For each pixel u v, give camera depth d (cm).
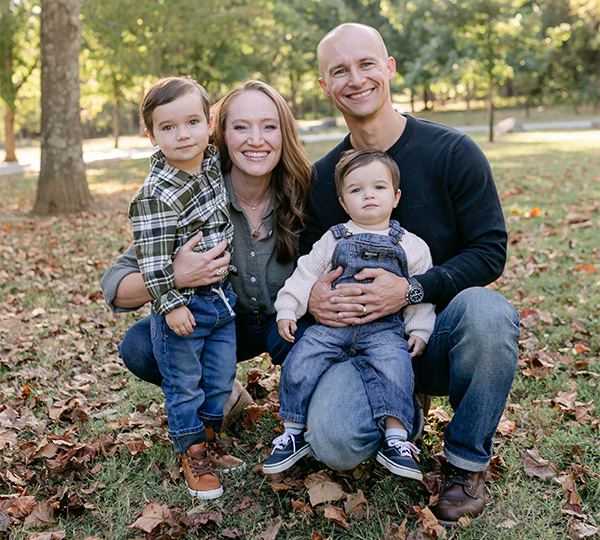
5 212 1110
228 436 295
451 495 230
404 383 230
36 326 454
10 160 2764
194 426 249
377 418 224
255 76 3141
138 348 270
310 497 237
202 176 251
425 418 281
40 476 265
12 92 2544
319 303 250
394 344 241
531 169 1249
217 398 262
